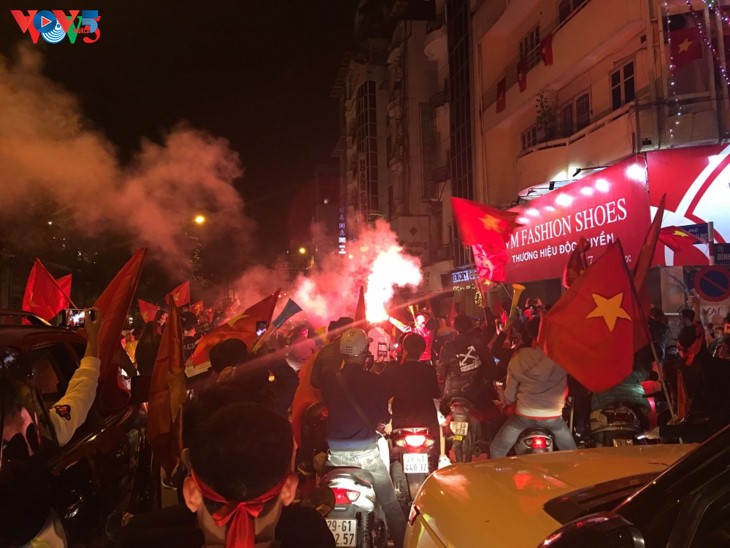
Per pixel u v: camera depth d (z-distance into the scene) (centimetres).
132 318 1738
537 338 572
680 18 1436
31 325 383
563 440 586
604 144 1595
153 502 502
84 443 361
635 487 269
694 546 172
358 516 489
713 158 1360
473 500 290
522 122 2380
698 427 488
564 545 175
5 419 270
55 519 287
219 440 169
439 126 3728
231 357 541
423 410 588
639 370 629
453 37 3044
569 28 1848
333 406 501
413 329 1242
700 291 866
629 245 1466
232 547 166
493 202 2508
